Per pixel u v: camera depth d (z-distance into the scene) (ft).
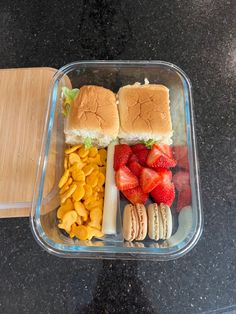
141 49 3.21
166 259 2.31
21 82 2.97
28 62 3.14
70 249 2.32
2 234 2.54
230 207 2.64
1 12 3.40
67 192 2.47
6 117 2.84
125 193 2.54
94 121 2.54
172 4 3.43
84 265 2.44
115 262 2.45
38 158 2.69
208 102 3.01
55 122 2.72
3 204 2.57
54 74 2.87
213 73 3.13
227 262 2.45
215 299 2.34
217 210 2.63
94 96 2.63
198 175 2.46
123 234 2.39
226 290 2.37
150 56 3.18
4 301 2.34
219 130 2.90
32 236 2.54
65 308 2.31
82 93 2.64
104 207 2.50
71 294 2.35
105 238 2.46
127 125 2.58
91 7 3.40
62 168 2.61
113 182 2.56
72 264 2.44
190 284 2.38
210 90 3.06
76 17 3.35
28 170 2.66
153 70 2.83
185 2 3.44
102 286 2.37
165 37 3.27
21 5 3.42
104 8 3.39
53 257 2.47
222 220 2.60
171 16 3.37
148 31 3.30
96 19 3.34
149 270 2.43
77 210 2.44
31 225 2.35
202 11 3.41
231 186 2.71
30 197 2.58
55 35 3.27
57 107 2.75
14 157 2.71
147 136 2.58
